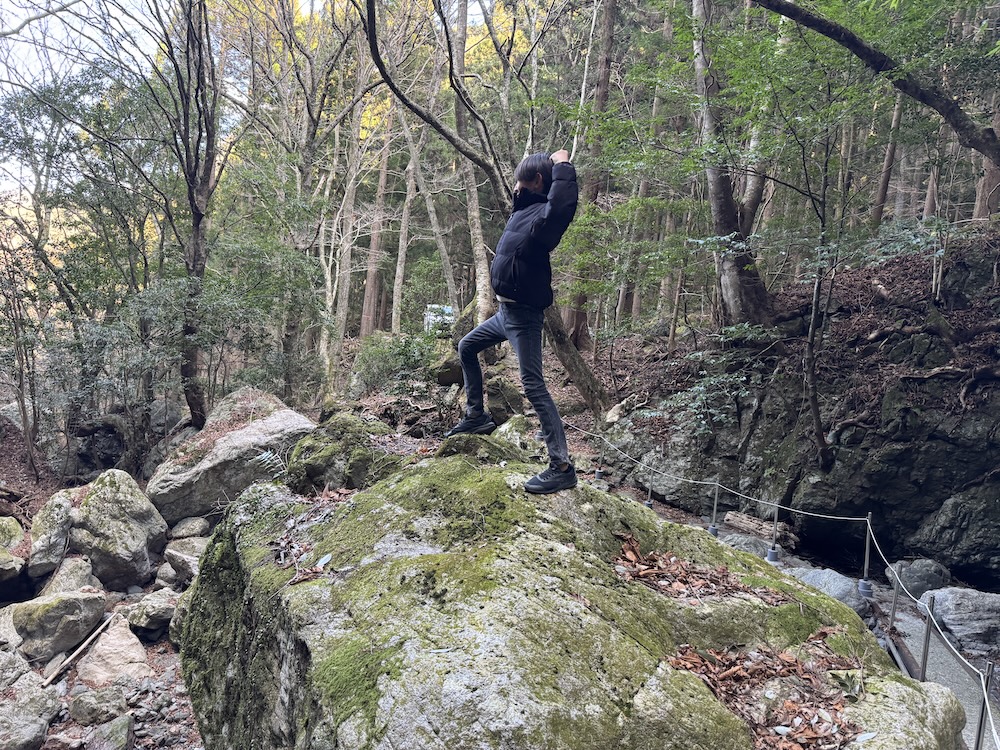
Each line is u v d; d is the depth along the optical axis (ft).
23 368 39.52
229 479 32.04
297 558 11.93
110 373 36.94
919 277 28.89
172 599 26.40
